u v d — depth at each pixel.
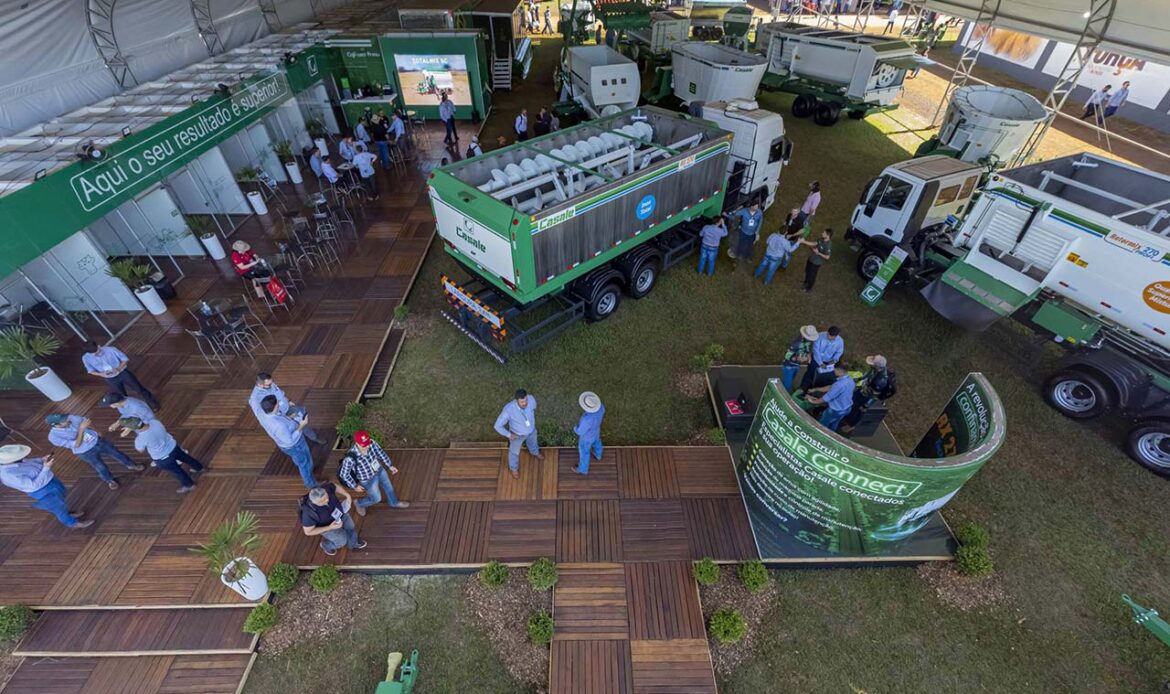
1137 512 7.39
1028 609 6.43
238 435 8.27
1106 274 7.80
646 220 10.30
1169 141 17.47
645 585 6.53
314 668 5.89
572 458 7.99
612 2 22.95
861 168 16.73
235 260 10.21
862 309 11.10
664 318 10.78
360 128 15.84
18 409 8.71
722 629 5.94
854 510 6.33
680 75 19.28
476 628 6.23
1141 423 7.80
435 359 9.78
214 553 5.68
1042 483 7.77
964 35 26.16
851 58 18.42
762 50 22.12
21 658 5.94
